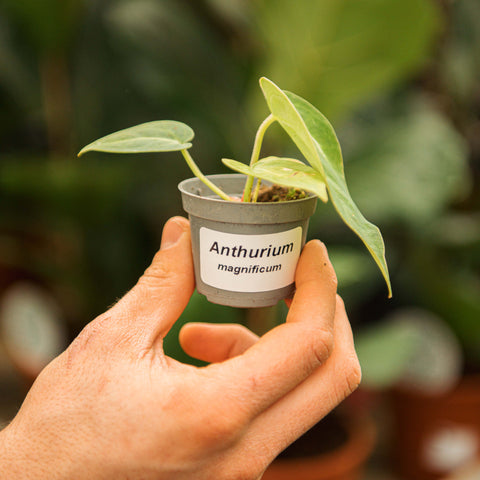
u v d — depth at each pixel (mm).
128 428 365
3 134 948
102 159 800
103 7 772
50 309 796
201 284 405
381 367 615
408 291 809
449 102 826
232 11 689
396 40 530
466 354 789
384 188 641
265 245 391
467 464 728
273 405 386
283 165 375
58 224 771
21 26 725
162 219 839
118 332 380
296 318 388
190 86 704
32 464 365
